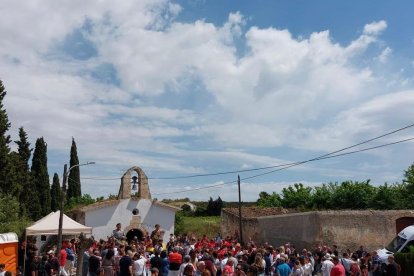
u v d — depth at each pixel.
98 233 34.38
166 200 65.81
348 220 28.50
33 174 46.53
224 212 40.47
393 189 41.59
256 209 40.44
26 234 23.95
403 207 39.75
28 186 41.72
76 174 58.34
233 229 39.03
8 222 29.19
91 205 34.62
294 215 30.84
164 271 19.52
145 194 36.03
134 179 36.16
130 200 35.53
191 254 18.44
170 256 18.70
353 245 28.23
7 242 20.97
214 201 62.47
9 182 34.44
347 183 44.19
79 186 58.38
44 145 50.22
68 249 25.28
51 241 36.81
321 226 28.08
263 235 34.97
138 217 35.44
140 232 35.88
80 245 25.44
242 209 40.22
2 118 34.59
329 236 28.05
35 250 21.19
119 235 29.83
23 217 33.91
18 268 19.61
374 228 28.73
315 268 22.78
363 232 28.53
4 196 31.77
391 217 29.00
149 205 35.88
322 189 45.22
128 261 18.25
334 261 16.72
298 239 30.23
